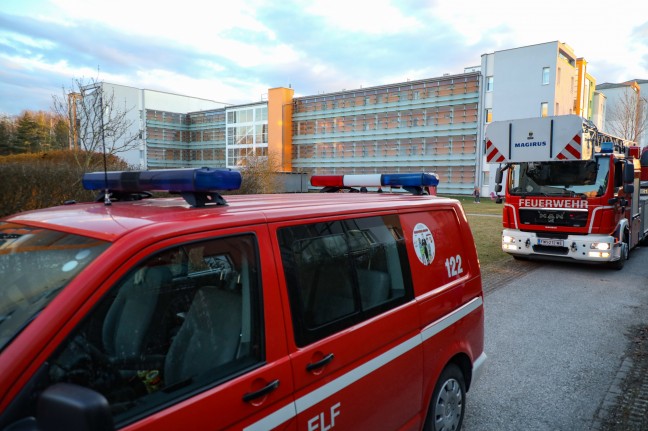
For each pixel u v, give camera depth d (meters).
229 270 1.83
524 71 40.16
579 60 44.81
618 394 4.16
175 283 1.65
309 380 2.01
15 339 1.31
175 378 1.60
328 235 2.30
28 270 1.59
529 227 10.10
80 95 12.37
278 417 1.86
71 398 1.16
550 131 9.30
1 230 1.96
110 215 1.89
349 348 2.23
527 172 10.19
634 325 6.17
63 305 1.37
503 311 6.87
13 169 7.86
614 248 9.33
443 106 45.47
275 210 2.09
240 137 59.06
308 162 56.03
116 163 13.00
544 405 3.97
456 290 3.26
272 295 1.93
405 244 2.85
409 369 2.68
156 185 2.13
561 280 8.97
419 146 47.47
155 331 1.58
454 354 3.16
